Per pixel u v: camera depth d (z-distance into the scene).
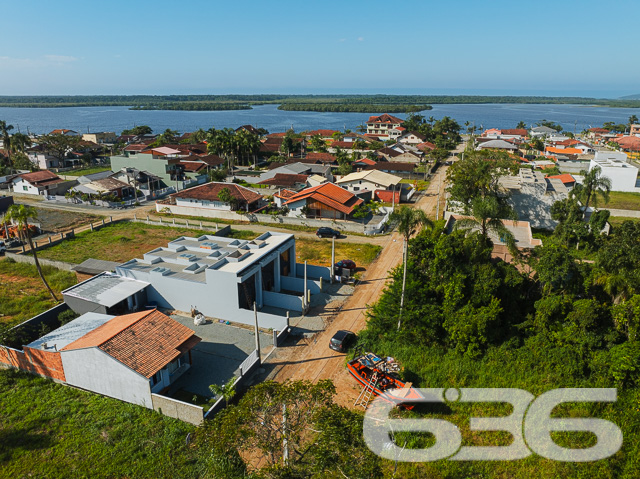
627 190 94.00
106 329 30.30
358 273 48.72
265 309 40.03
